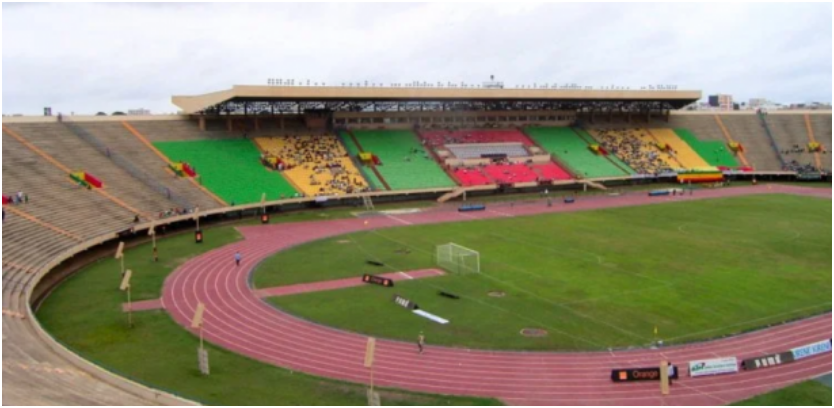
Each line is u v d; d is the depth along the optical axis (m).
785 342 43.81
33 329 42.50
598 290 55.75
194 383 37.09
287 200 100.25
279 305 52.22
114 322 48.09
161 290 56.69
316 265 65.56
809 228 83.62
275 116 121.06
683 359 41.09
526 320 48.22
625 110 154.00
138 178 91.38
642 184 134.00
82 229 70.31
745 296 53.72
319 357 41.53
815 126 154.88
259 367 39.81
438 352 42.25
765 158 145.12
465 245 74.69
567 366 40.00
